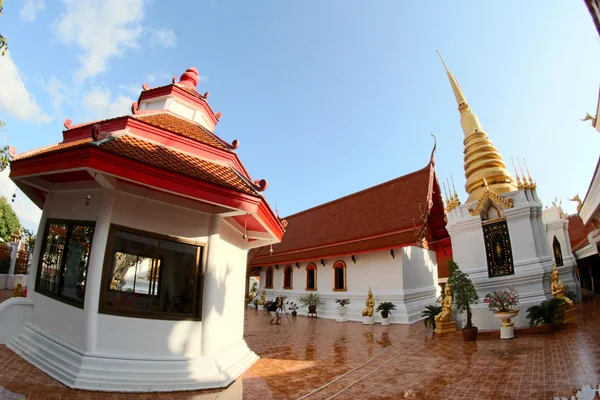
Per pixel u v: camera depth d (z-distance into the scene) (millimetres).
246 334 14070
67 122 8742
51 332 6570
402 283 18266
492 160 15898
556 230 19062
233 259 8625
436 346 10805
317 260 23859
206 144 7996
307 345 11570
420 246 20203
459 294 11820
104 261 6035
